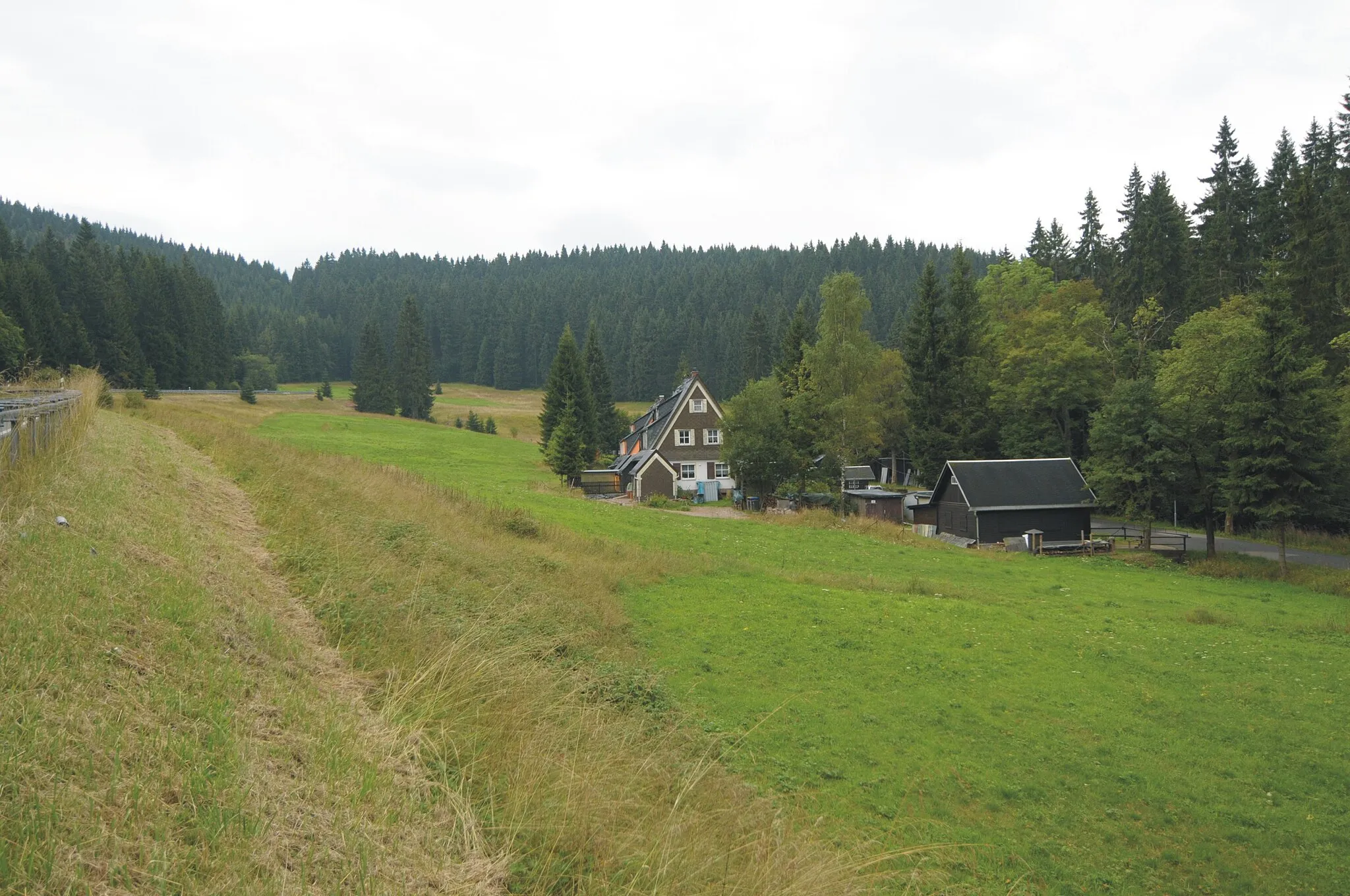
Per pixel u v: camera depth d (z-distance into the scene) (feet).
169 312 349.82
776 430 171.22
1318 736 50.21
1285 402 114.83
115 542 30.63
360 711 25.55
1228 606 89.56
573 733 29.58
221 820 16.17
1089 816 39.88
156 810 15.71
